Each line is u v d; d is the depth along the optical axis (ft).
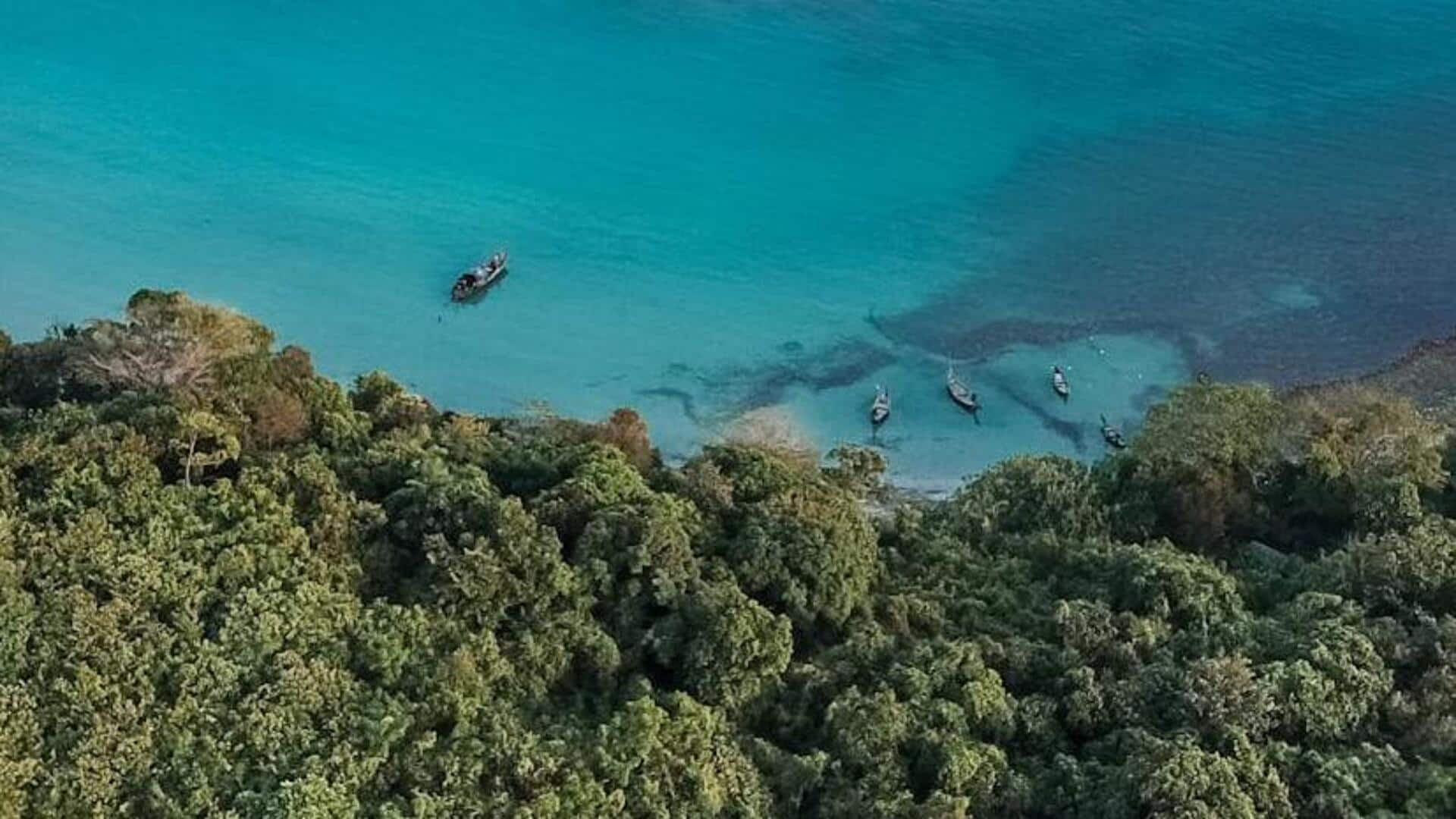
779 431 288.51
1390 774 149.48
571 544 180.04
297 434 196.34
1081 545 203.31
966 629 183.93
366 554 173.47
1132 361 312.09
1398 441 211.20
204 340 205.77
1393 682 164.35
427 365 307.37
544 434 218.38
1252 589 191.31
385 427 211.00
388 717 148.36
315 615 158.92
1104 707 163.73
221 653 152.15
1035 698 165.48
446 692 153.69
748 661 164.45
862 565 186.80
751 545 179.22
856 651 171.73
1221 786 144.56
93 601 152.46
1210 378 306.96
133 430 179.83
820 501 191.62
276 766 143.33
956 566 200.03
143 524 166.71
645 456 215.92
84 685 144.77
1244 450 215.31
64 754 140.36
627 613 172.35
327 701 150.00
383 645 156.46
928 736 156.56
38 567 157.48
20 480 172.45
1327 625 168.96
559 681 165.99
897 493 258.57
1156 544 200.03
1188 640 174.09
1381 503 200.44
